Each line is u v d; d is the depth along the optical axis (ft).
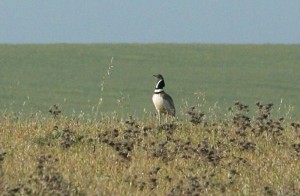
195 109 104.58
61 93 213.66
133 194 66.90
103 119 105.40
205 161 80.74
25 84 230.07
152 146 86.22
